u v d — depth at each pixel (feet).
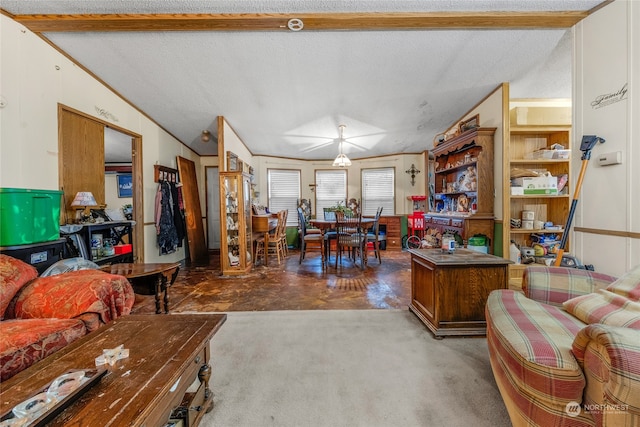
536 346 3.51
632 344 2.55
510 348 3.71
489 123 11.60
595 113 7.13
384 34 8.29
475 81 10.74
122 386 2.99
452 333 6.88
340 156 16.60
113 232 11.09
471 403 4.67
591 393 2.95
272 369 5.68
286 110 13.52
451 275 6.93
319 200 22.88
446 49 8.95
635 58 6.26
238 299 10.06
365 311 8.71
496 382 4.68
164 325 4.55
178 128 15.47
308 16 7.49
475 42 8.63
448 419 4.33
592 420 3.00
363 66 9.86
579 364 3.14
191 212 17.87
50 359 3.53
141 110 13.14
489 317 4.84
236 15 7.48
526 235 11.41
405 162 21.20
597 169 7.09
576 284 5.30
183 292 10.94
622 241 6.51
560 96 11.69
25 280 5.59
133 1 7.03
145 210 13.62
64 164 8.94
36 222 6.84
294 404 4.68
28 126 7.64
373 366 5.74
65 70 8.86
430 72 10.19
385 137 17.71
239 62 9.61
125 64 9.64
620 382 2.45
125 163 19.94
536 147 11.45
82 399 2.79
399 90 11.55
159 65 9.74
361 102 12.71
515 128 10.71
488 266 6.97
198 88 11.32
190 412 3.95
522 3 7.13
